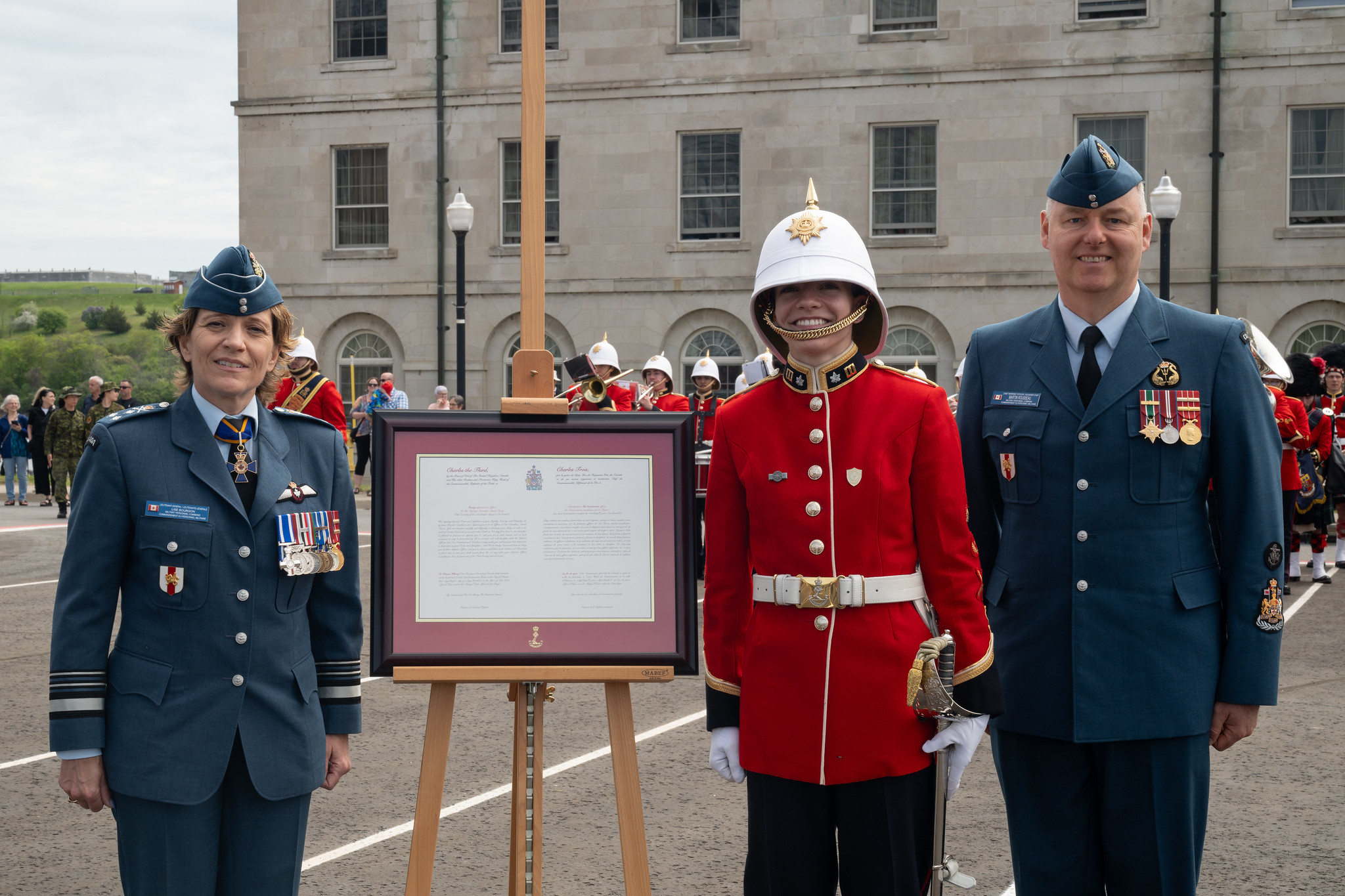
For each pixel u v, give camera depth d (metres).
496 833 4.92
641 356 24.62
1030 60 22.94
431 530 3.16
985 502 3.45
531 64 3.32
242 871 2.89
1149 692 3.09
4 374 99.19
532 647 3.13
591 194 24.73
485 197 25.27
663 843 4.81
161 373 100.12
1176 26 22.42
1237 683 3.11
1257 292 22.38
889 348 23.72
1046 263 22.94
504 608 3.15
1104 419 3.18
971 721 2.91
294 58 25.88
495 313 25.16
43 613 10.08
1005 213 23.14
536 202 3.33
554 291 24.92
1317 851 4.67
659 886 4.36
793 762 2.92
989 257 23.22
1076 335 3.28
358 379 25.97
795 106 23.89
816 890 2.98
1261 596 3.10
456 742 6.28
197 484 2.88
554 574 3.17
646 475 3.21
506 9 25.19
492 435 3.20
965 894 4.25
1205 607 3.16
